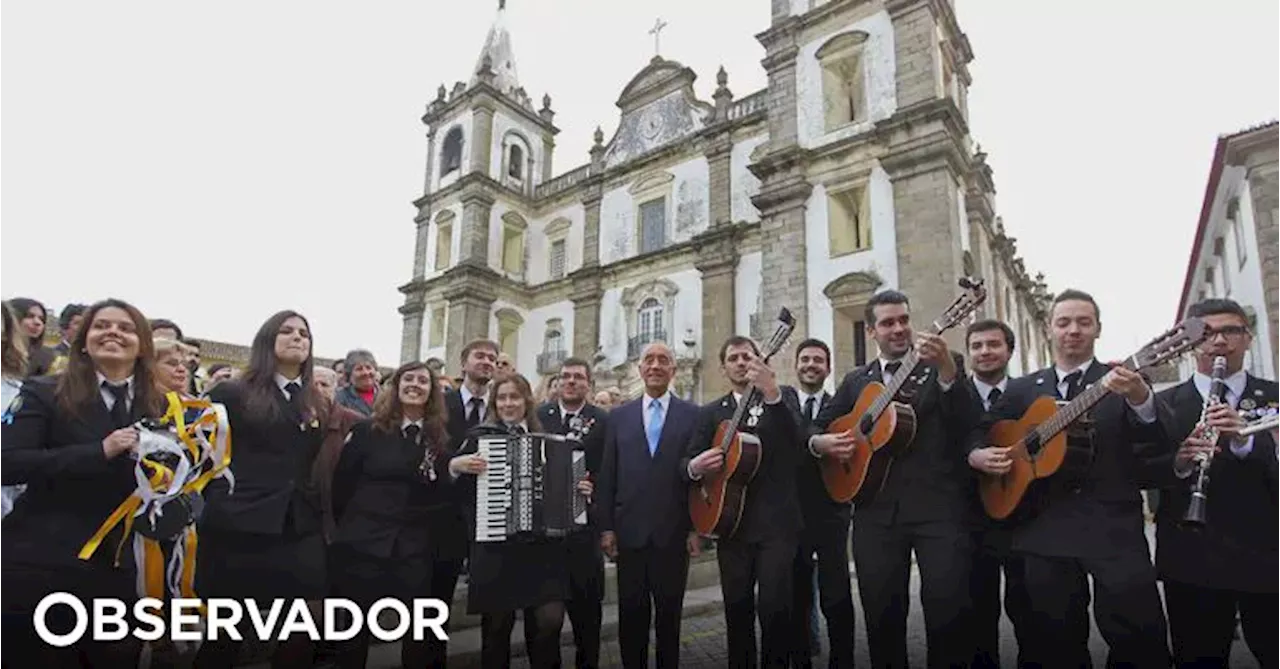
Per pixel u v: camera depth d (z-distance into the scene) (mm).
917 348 4812
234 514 4238
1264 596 4457
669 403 5906
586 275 30875
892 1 20500
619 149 31953
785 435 5367
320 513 4660
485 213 33281
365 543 4836
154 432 3891
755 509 5211
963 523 4742
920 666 6105
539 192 34875
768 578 5043
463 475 5191
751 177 26438
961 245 19672
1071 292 4801
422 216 35938
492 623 5074
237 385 4574
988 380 5363
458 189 34250
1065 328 4684
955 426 4945
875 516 4949
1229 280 21734
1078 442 4184
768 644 4977
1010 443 4648
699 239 26719
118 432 3770
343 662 4637
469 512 5094
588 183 32406
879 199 19922
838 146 20750
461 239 33312
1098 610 4176
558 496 4945
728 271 25938
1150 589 4051
